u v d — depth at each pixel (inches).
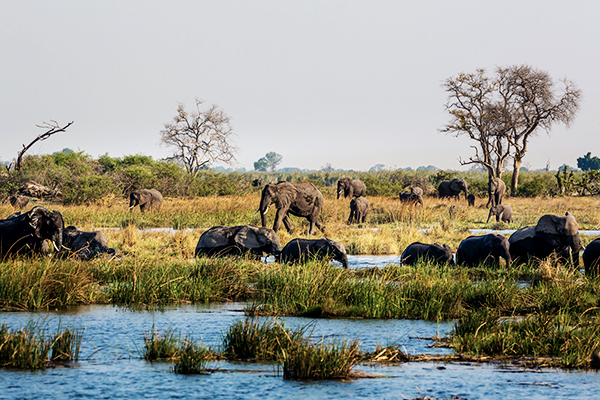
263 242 669.3
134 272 520.4
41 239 585.9
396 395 249.9
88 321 391.9
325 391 254.8
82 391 249.9
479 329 353.7
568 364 297.7
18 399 238.2
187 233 872.9
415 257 643.5
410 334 368.8
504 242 617.6
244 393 250.5
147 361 300.0
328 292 454.3
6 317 400.5
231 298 491.8
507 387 261.9
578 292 448.5
